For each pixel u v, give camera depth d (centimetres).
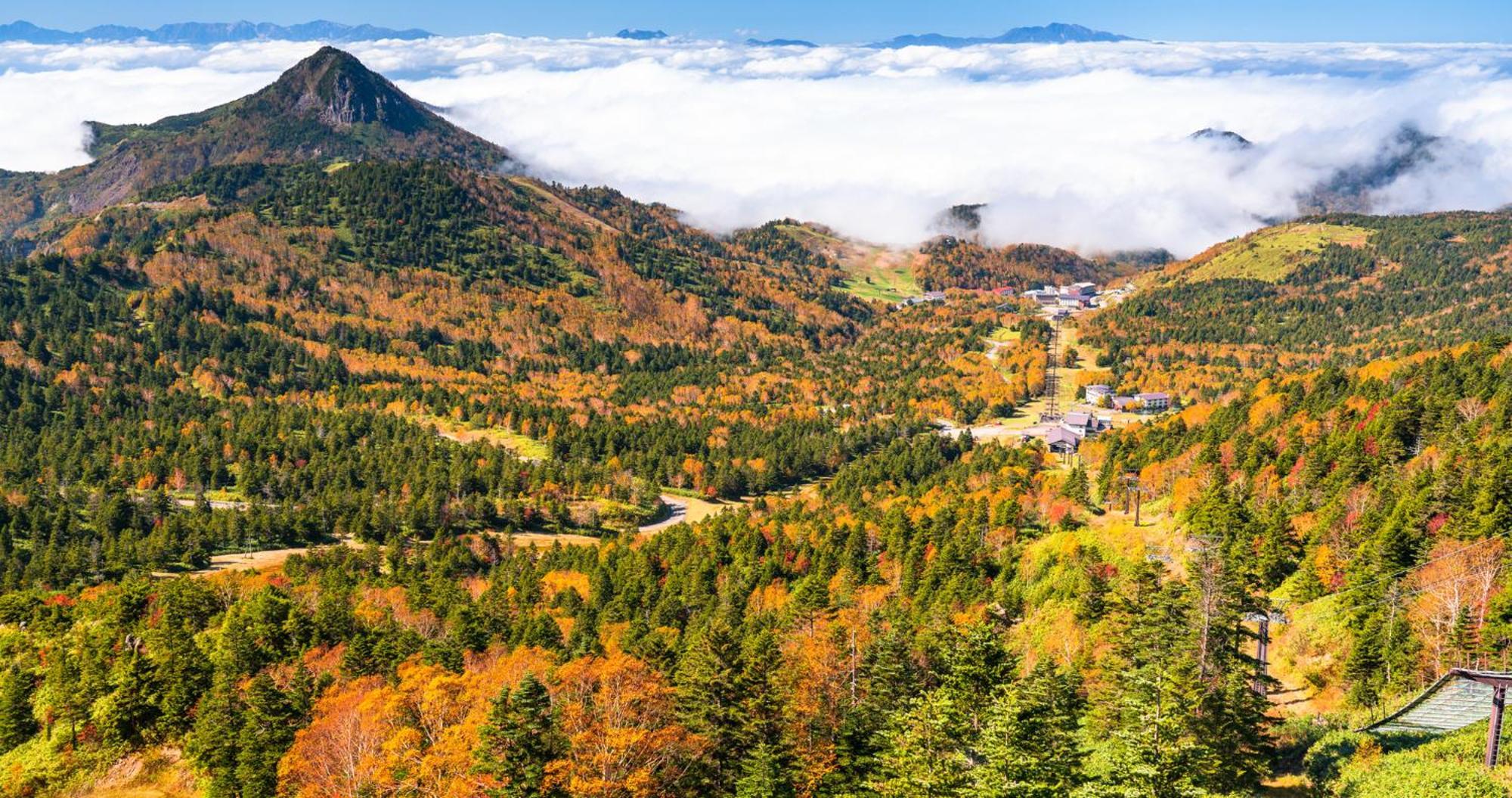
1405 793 6869
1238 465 17575
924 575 15088
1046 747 7219
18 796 10812
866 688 8819
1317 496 14462
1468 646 8731
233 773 10081
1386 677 9019
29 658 13262
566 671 9212
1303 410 19912
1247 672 7919
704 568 16638
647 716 8388
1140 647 8262
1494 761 6975
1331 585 11344
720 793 8238
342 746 8912
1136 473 19850
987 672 8125
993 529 16925
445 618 14175
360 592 16038
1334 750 7825
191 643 12419
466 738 8044
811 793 8075
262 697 10131
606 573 17312
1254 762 7519
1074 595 12706
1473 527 10900
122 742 11369
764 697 8300
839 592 14850
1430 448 14575
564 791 7444
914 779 7062
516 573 19288
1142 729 6944
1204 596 8056
